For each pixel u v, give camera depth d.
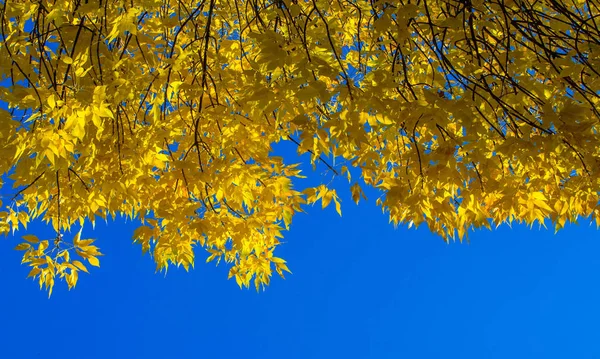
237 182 2.78
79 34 2.28
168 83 2.55
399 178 2.67
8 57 2.23
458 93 2.91
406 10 2.32
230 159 2.82
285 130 2.98
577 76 2.39
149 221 3.26
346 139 2.25
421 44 3.54
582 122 2.12
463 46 2.79
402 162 2.78
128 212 3.43
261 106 2.21
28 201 3.24
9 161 2.44
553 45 2.65
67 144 2.12
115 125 2.88
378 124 2.41
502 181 2.66
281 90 2.23
